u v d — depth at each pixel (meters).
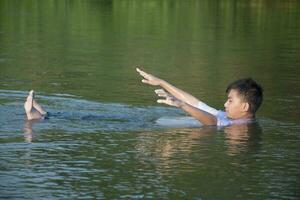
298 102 13.75
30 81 16.03
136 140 10.12
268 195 7.64
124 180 8.11
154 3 43.16
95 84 15.69
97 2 43.12
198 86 15.92
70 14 35.94
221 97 14.45
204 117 11.31
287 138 10.45
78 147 9.66
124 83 15.92
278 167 8.78
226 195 7.62
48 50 22.45
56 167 8.63
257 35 28.09
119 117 11.80
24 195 7.52
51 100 13.34
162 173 8.43
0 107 12.41
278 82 16.73
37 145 9.73
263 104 13.45
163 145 9.86
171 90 11.71
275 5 44.28
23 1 42.09
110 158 9.09
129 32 28.64
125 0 44.38
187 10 39.72
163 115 12.06
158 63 19.95
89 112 12.14
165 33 28.47
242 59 21.00
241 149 9.70
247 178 8.26
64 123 11.20
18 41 24.72
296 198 7.56
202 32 28.95
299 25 32.59
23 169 8.52
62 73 17.55
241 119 11.68
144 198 7.47
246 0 47.31
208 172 8.49
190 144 9.95
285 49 23.62
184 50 23.05
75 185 7.89
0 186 7.82
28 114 11.41
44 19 33.19
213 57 21.42
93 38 26.20
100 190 7.74
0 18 33.03
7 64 19.06
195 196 7.55
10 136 10.23
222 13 38.50
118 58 20.86
